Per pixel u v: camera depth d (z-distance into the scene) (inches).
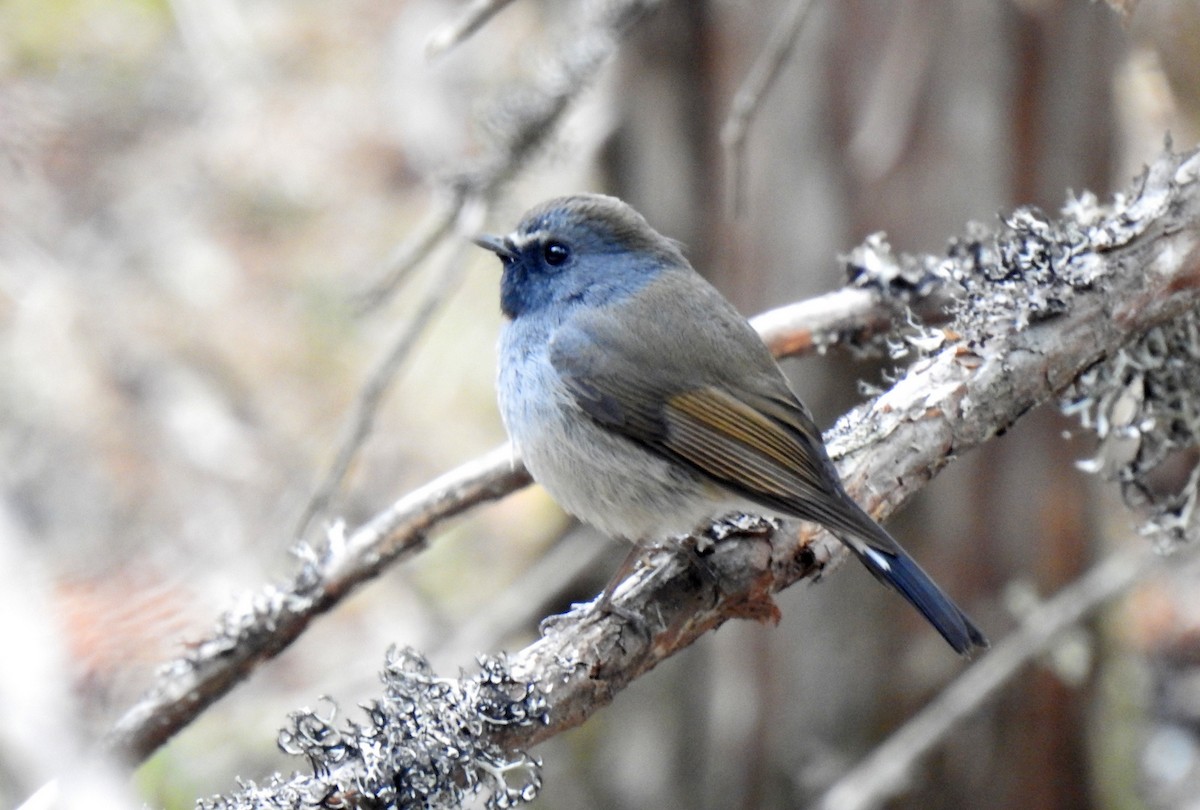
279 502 513.0
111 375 548.4
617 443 329.7
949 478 460.1
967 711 432.8
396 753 238.1
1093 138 450.9
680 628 273.7
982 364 281.1
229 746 483.5
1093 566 474.0
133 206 603.5
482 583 563.2
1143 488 311.0
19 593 259.9
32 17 593.9
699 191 483.2
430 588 562.6
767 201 462.3
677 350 327.3
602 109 488.4
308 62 674.2
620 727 514.9
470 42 653.3
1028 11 438.0
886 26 442.0
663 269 346.9
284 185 648.4
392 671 249.3
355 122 665.0
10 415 518.3
